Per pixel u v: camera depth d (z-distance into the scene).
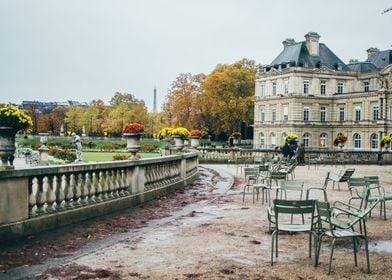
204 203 16.19
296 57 94.12
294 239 10.55
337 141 53.41
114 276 7.70
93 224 11.84
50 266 8.16
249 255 9.14
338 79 96.19
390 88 83.88
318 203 8.48
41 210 10.81
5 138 9.78
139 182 15.69
